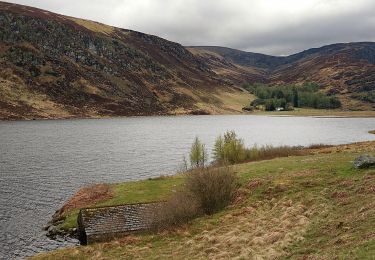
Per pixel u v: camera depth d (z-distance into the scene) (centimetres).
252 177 5159
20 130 16250
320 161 5503
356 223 2769
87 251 3662
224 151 7550
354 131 17338
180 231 3953
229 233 3531
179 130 17775
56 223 4759
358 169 4619
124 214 4294
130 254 3456
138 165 8800
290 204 4031
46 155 9931
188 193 4594
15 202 5647
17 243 4181
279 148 8231
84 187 6300
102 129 17662
